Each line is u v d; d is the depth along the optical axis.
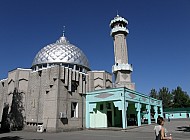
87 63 33.78
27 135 19.92
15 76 28.50
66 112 24.28
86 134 20.06
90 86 29.28
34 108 25.94
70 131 23.91
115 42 36.16
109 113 29.59
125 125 23.44
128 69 33.62
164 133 7.34
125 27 37.00
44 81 25.62
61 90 24.27
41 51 32.69
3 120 28.98
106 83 31.50
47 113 23.92
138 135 18.25
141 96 30.38
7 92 30.02
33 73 27.84
